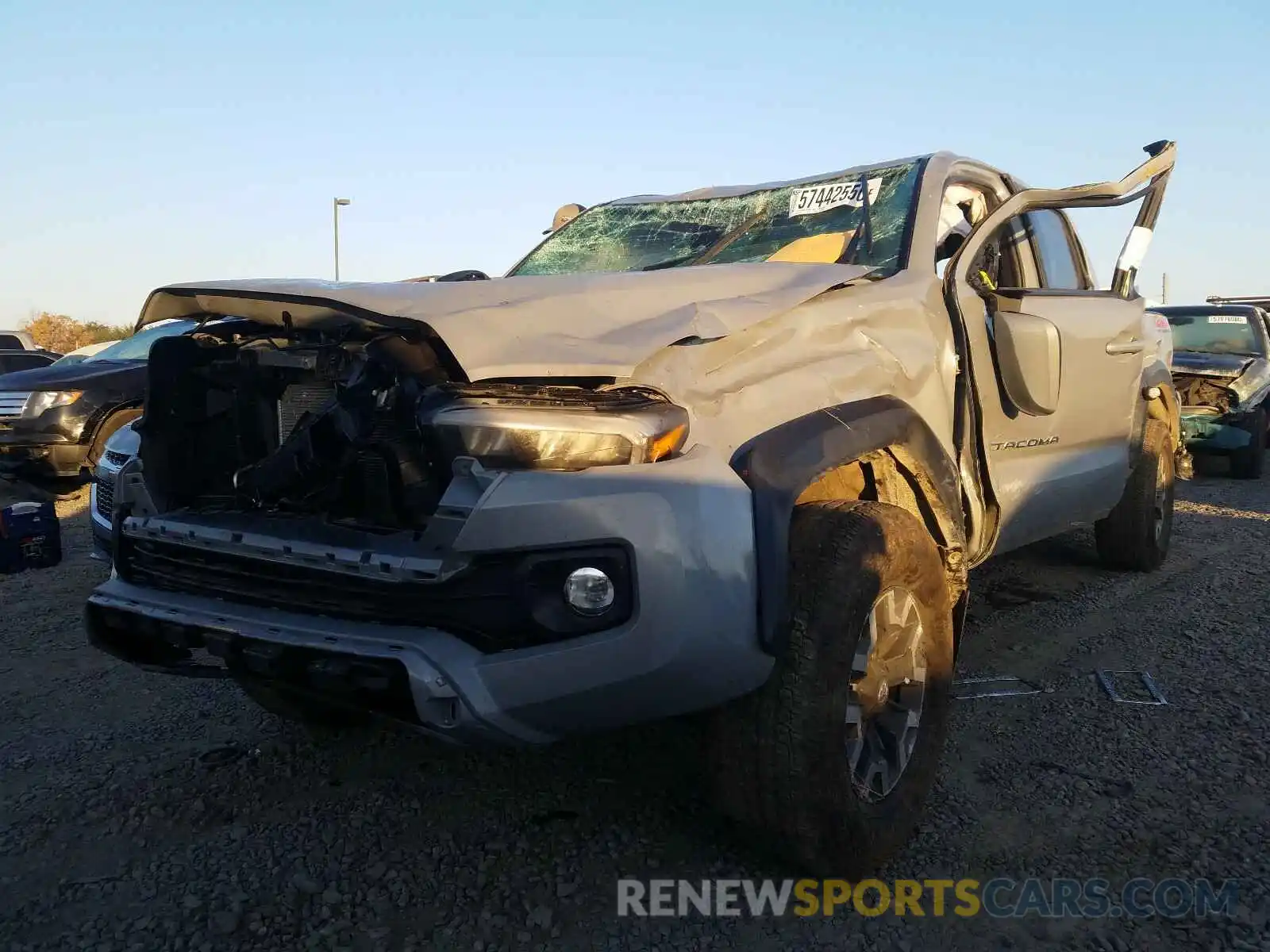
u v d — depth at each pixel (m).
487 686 2.28
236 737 3.83
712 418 2.54
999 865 2.87
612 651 2.28
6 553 6.64
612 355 2.43
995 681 4.27
